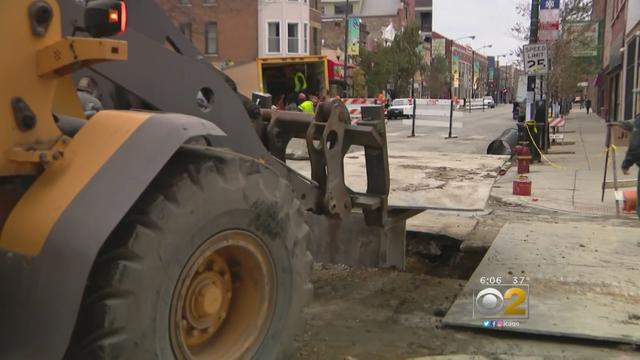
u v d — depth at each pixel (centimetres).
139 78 329
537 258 601
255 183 296
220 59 4528
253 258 301
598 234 705
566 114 5025
